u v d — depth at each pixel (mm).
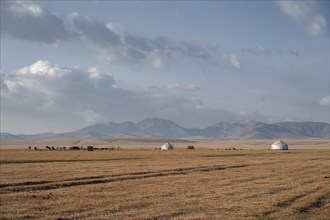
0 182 47250
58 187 45031
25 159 98875
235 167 75125
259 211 31328
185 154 130750
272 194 40344
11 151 155750
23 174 58062
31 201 35094
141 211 30828
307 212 31562
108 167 71938
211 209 32031
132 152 149625
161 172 62750
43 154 127625
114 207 32469
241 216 29453
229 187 45688
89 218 28094
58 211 30625
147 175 58062
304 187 45906
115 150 178250
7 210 30797
